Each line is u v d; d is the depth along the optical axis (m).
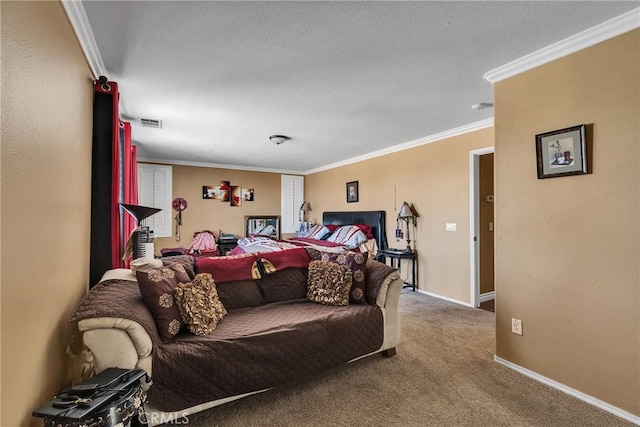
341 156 5.76
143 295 1.85
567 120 2.00
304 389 2.07
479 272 3.98
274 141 4.35
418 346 2.73
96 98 2.18
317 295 2.62
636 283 1.71
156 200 5.91
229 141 4.52
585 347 1.91
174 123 3.61
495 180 2.45
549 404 1.89
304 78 2.47
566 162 1.99
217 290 2.45
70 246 1.66
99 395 1.20
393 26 1.81
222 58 2.15
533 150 2.19
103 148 2.21
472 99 2.95
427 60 2.21
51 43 1.32
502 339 2.39
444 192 4.21
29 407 1.15
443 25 1.80
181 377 1.67
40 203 1.23
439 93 2.80
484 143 3.71
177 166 6.14
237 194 6.80
